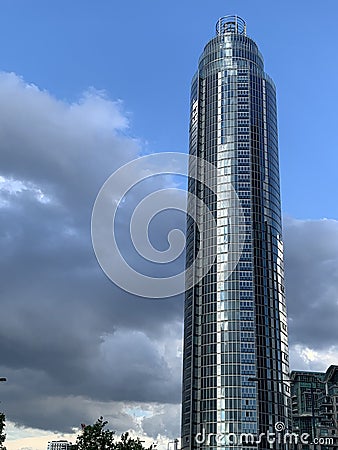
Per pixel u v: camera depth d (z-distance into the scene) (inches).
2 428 3378.4
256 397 7263.8
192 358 7672.2
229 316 7701.8
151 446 3695.9
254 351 7519.7
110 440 3516.2
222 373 7416.3
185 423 7495.1
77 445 3489.2
